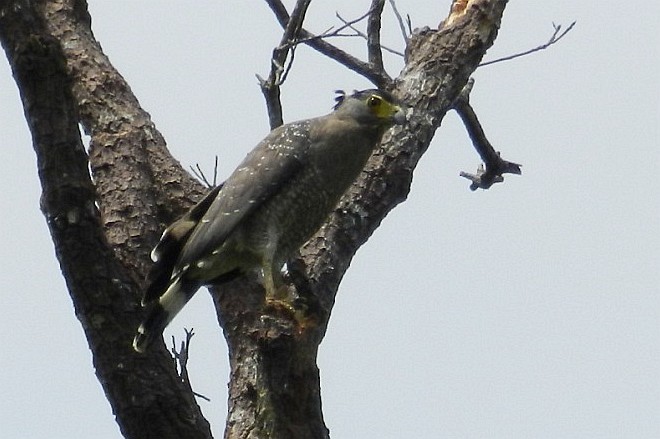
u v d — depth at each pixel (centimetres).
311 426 927
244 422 1070
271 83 1095
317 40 1270
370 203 1199
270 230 1105
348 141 1135
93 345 963
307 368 922
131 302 955
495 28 1312
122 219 1177
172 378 983
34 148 911
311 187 1123
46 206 922
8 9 873
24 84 889
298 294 1008
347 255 1177
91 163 1232
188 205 1219
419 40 1332
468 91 1393
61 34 1315
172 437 973
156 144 1254
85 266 934
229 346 1144
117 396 972
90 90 1274
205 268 1097
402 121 1155
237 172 1117
